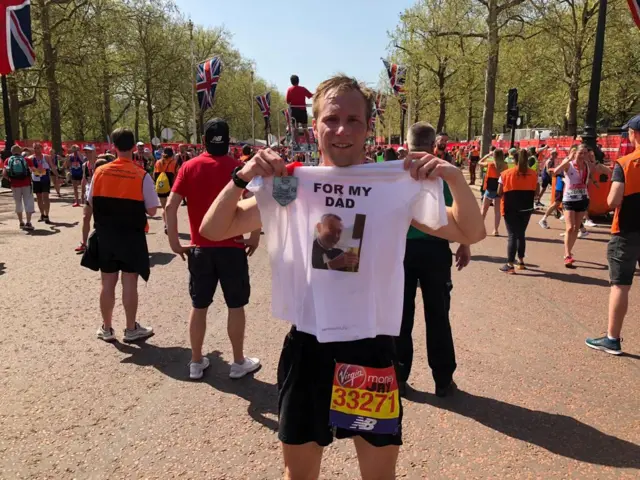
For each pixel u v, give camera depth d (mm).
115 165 4285
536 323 5020
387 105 38656
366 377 1725
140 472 2686
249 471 2703
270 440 2996
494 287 6363
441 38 26953
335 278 1761
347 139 1728
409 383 3760
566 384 3721
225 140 3680
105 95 32844
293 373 1818
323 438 1782
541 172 15219
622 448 2930
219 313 5332
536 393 3586
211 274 3715
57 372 3865
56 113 24016
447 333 3477
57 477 2639
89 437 3004
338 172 1728
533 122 41000
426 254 3389
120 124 52812
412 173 1678
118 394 3539
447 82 30031
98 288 6141
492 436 3049
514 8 21859
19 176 10328
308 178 1755
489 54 22297
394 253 1780
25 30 14562
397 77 28328
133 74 32125
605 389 3646
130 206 4281
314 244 1771
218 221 1803
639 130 4047
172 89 37031
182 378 3807
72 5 24156
